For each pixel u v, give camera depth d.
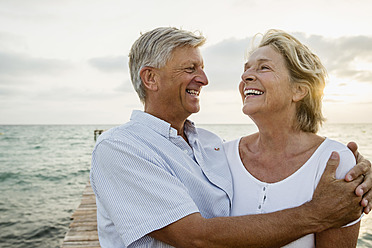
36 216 9.85
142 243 1.43
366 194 1.38
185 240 1.32
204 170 1.67
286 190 1.53
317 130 1.67
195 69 1.74
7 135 65.75
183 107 1.74
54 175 19.33
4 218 9.62
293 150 1.60
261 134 1.68
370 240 5.93
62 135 66.81
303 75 1.56
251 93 1.64
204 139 2.00
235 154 1.81
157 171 1.40
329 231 1.43
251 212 1.61
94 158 1.49
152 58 1.69
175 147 1.64
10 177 18.75
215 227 1.31
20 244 7.42
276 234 1.32
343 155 1.47
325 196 1.38
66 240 4.45
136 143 1.52
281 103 1.56
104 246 1.60
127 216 1.37
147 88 1.75
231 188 1.69
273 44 1.61
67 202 11.98
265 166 1.66
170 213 1.33
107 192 1.42
